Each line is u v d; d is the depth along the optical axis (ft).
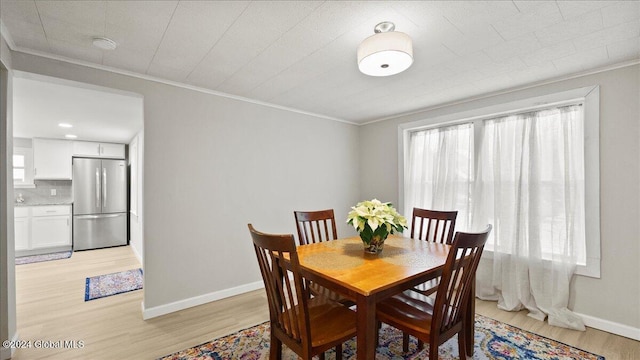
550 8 5.17
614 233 7.65
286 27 5.84
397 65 5.75
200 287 9.55
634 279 7.37
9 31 5.98
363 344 4.60
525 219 9.17
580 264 8.21
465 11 5.26
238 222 10.51
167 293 8.87
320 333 5.05
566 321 7.98
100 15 5.42
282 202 11.84
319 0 4.95
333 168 13.79
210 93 9.82
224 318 8.55
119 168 18.83
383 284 4.75
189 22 5.67
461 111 10.89
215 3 5.06
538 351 6.86
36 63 6.91
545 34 6.08
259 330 7.86
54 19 5.55
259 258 5.32
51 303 9.62
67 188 18.81
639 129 7.28
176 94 9.09
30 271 13.24
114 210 18.54
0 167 6.33
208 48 6.78
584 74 8.09
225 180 10.19
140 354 6.73
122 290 10.80
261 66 7.82
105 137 17.29
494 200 9.93
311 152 12.89
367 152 14.56
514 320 8.50
